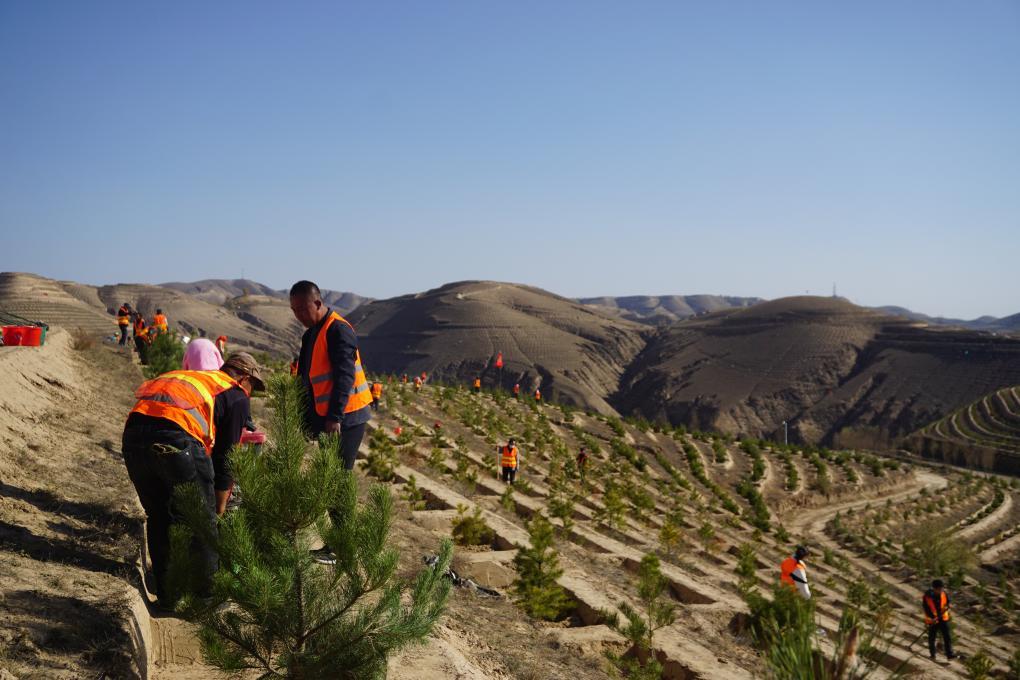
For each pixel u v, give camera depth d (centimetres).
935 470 10700
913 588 3319
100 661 341
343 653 350
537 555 938
